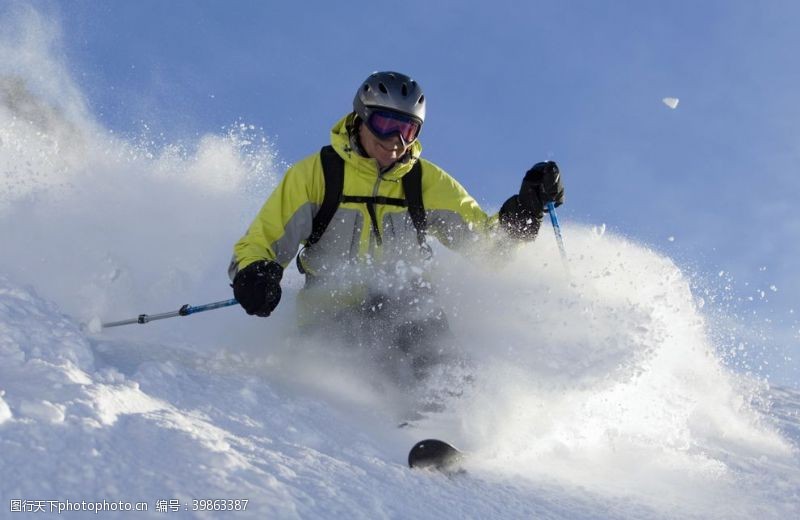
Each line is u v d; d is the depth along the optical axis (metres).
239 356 6.13
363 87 6.19
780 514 4.84
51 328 4.30
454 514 3.83
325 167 6.20
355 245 6.31
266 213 6.11
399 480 4.08
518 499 4.33
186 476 3.09
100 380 3.95
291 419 4.55
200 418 4.02
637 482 5.11
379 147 6.12
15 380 3.51
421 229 6.42
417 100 6.17
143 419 3.48
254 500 3.04
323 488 3.46
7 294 4.60
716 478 5.45
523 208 6.48
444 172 6.67
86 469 2.92
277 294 5.59
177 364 4.96
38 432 3.03
